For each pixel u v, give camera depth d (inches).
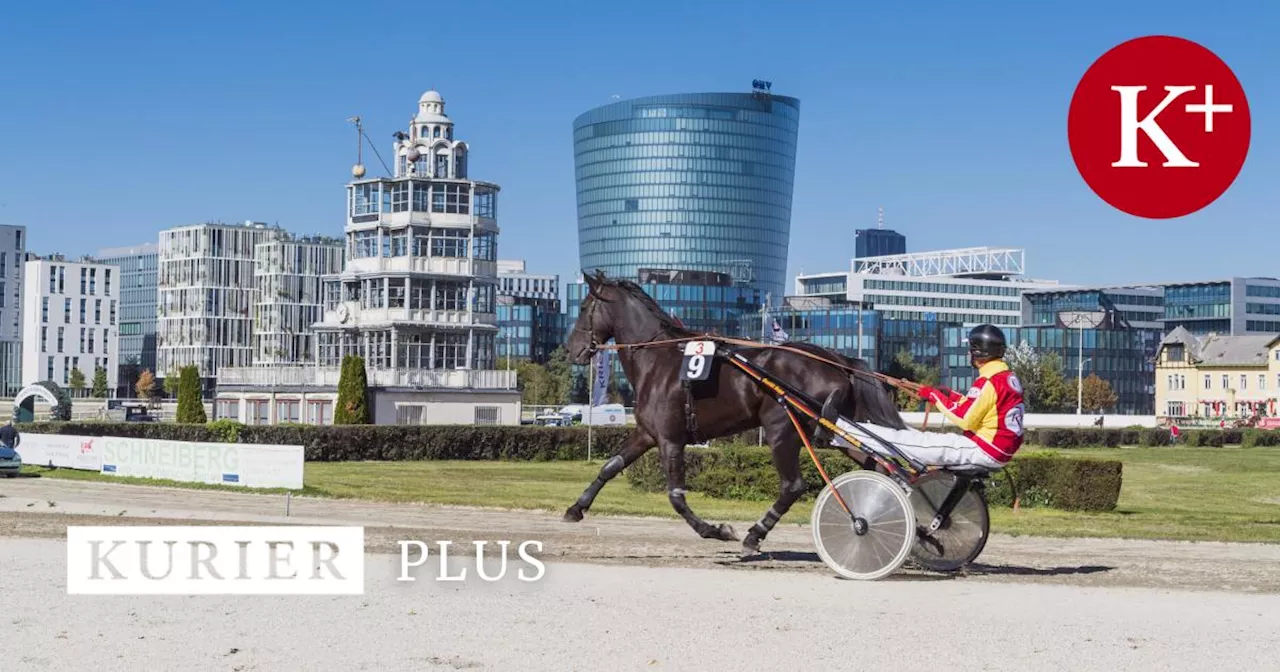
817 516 601.0
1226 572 627.8
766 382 608.1
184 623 496.1
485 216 3521.2
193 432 2290.8
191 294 7322.8
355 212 3506.4
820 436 613.3
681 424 629.9
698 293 7637.8
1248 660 436.8
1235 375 6397.6
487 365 3501.5
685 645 454.9
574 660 433.4
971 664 429.4
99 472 1667.1
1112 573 622.2
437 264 3405.5
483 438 2454.5
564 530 832.3
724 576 603.5
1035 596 552.1
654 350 641.0
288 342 6633.9
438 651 446.3
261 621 498.9
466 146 3523.6
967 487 599.5
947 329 7303.2
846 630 479.8
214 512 995.3
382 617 505.7
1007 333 7214.6
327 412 3339.1
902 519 585.0
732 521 940.0
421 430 2409.0
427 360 3400.6
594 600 540.1
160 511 994.7
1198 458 2827.3
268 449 1385.3
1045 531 880.9
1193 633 477.4
